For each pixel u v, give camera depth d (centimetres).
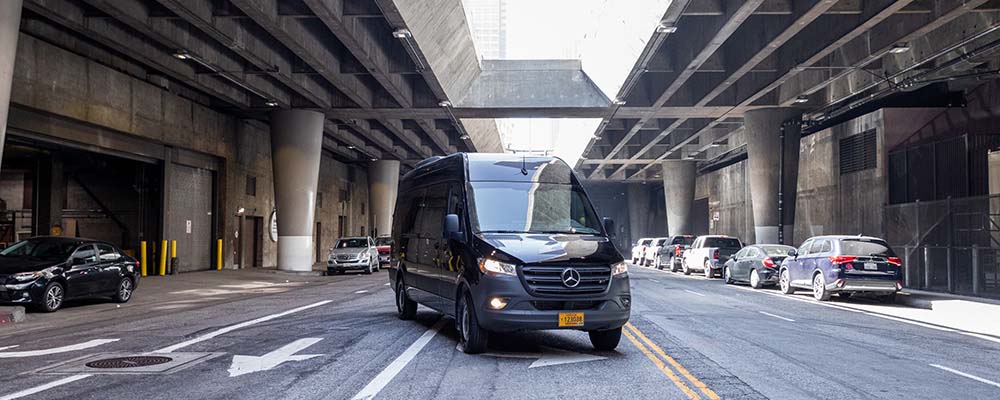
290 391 769
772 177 3553
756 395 770
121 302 1842
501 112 3603
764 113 3550
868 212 3206
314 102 3309
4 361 951
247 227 3797
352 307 1702
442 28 2633
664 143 5366
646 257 4853
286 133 3384
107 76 2442
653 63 2866
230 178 3481
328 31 2627
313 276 3247
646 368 919
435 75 2902
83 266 1698
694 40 2577
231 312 1600
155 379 827
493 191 1094
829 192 3616
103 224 3000
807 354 1058
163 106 2822
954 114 3080
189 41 2336
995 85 2869
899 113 3095
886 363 995
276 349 1050
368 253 3534
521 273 950
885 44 2430
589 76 3453
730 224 5741
